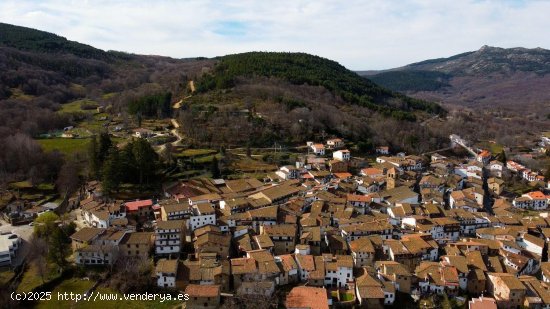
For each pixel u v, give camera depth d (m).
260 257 150.25
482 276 150.25
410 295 144.62
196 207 183.25
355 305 137.88
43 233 161.12
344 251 165.88
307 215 189.00
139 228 173.75
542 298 140.50
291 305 128.25
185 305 130.25
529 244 177.62
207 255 151.62
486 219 196.38
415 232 183.50
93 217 172.25
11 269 148.00
